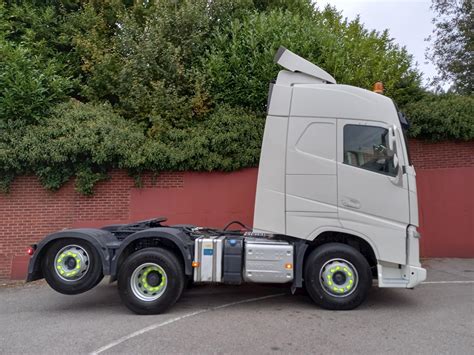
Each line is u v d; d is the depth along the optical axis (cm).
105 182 966
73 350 457
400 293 716
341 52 1040
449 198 1062
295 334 503
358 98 623
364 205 600
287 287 769
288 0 1362
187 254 603
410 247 595
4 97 919
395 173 600
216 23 1180
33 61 1030
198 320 566
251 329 523
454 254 1046
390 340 481
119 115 1060
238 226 982
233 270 609
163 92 1030
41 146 889
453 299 676
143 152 946
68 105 1013
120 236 662
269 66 1022
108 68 1111
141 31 1155
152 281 600
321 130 617
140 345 470
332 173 606
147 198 974
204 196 987
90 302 686
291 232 605
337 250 596
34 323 564
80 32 1199
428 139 1074
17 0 1233
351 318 567
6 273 907
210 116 1038
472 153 1068
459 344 468
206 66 1061
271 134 625
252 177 996
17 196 927
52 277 606
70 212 945
